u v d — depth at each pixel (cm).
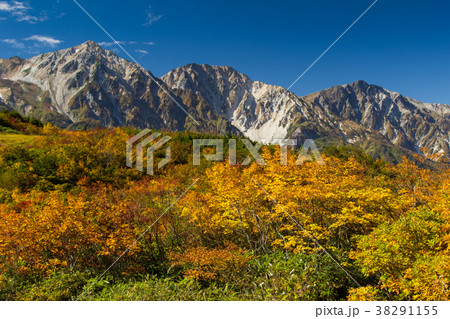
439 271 580
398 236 704
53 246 920
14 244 880
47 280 828
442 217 693
